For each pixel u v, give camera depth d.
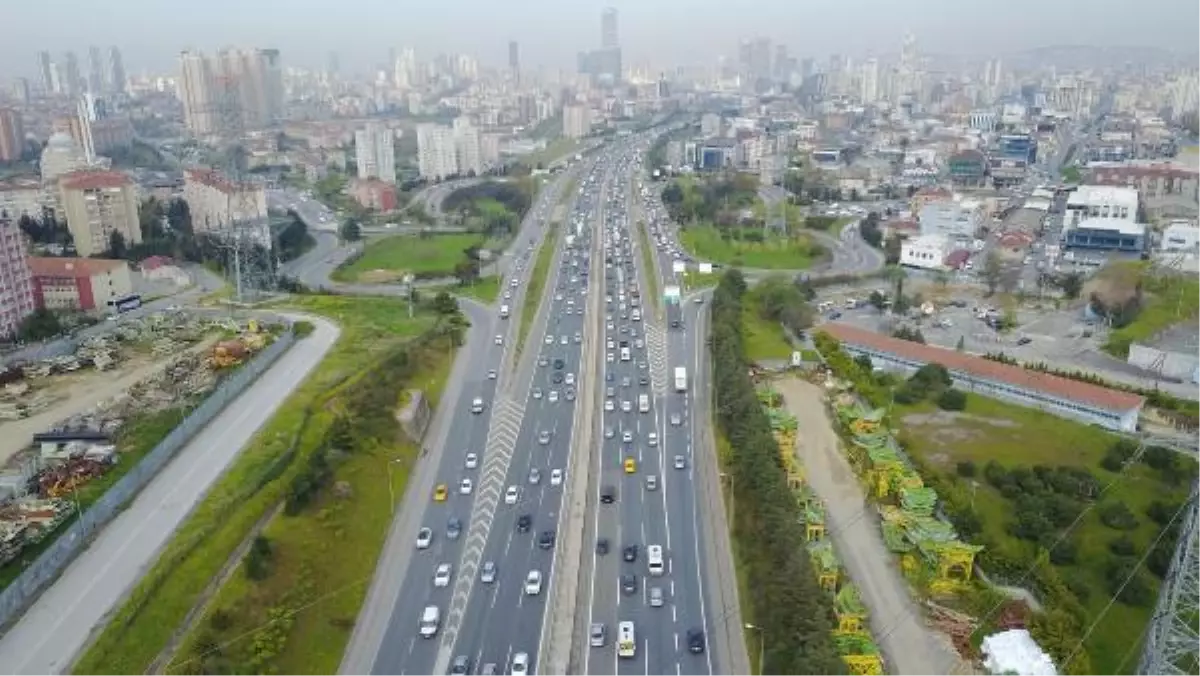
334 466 145.88
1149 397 187.88
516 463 159.62
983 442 166.12
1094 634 110.75
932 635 111.06
